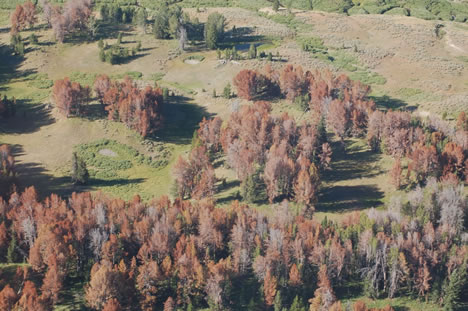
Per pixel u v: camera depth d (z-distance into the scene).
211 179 132.62
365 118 152.62
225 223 115.44
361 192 135.75
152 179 144.38
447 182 127.62
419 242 111.12
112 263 108.12
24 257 112.75
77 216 114.12
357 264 109.75
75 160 139.62
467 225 120.44
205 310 105.44
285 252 108.19
